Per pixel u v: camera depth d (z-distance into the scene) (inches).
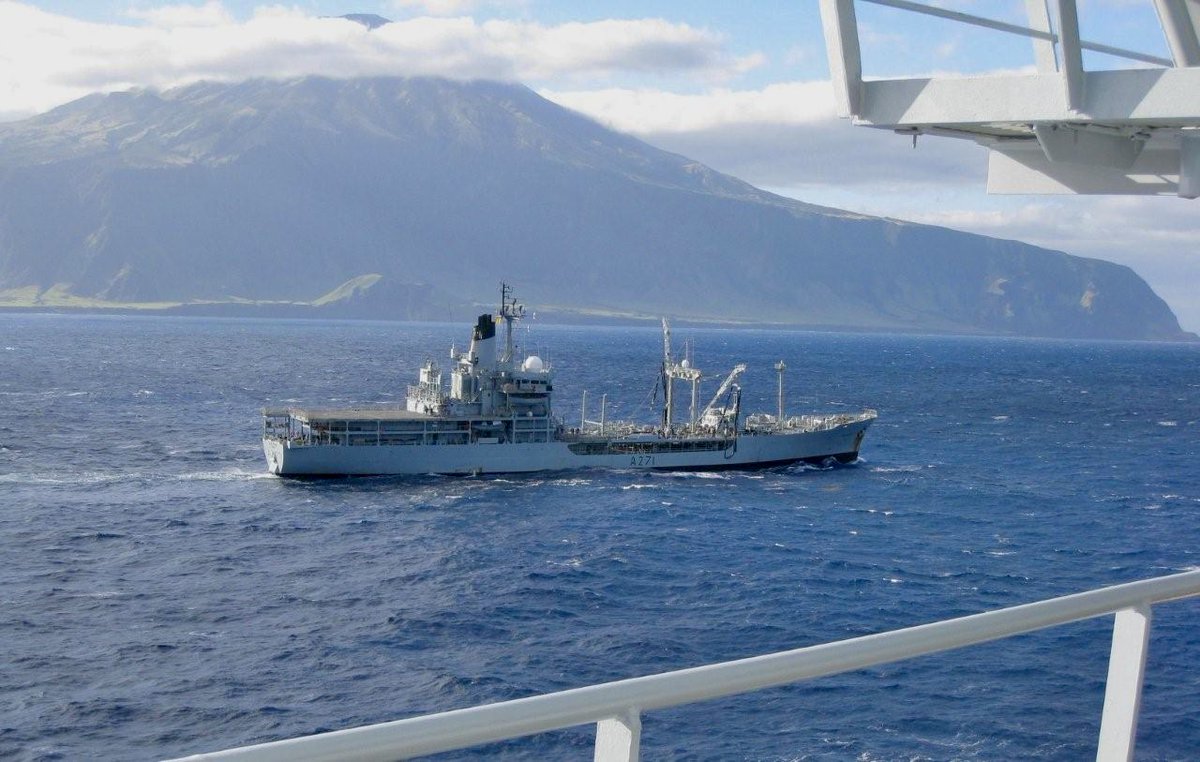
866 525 3629.4
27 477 4372.5
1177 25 449.7
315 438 4485.7
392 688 2042.3
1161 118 344.8
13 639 2283.5
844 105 390.3
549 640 2327.8
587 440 4660.4
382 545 3275.1
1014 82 364.2
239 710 1921.8
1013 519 3774.6
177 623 2432.3
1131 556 3211.1
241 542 3292.3
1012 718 1764.3
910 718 1763.0
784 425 5172.2
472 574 2903.5
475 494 4136.3
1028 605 259.6
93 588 2719.0
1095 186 441.1
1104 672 1961.1
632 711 208.8
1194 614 2234.3
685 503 4005.9
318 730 1845.5
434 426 4520.2
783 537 3405.5
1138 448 6008.9
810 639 2348.7
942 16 390.9
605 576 2881.4
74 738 1796.3
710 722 1743.4
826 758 1619.1
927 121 383.6
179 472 4584.2
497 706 197.5
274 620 2468.0
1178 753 1616.6
